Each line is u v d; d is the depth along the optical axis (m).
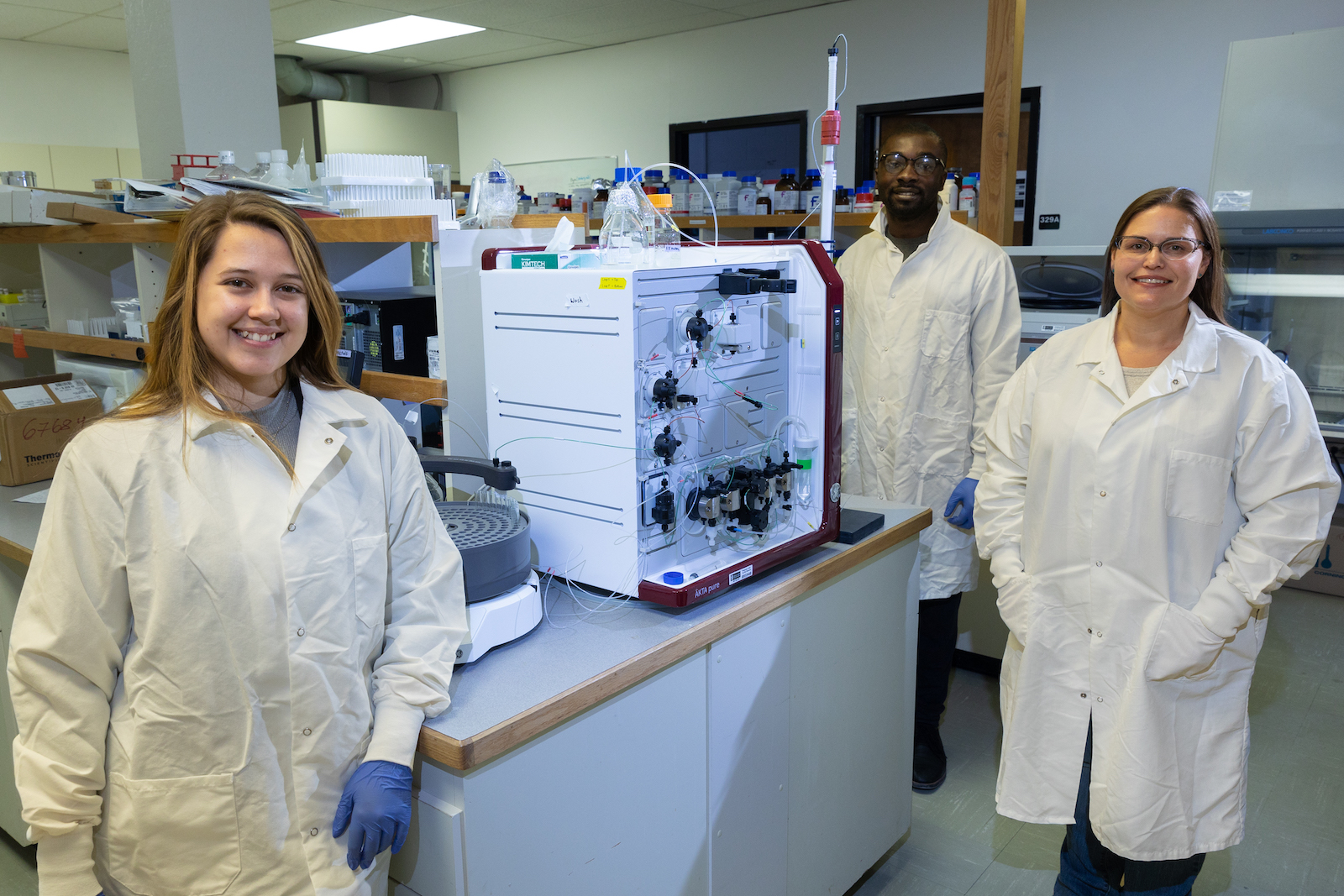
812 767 1.71
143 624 0.95
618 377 1.29
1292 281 3.27
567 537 1.44
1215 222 1.43
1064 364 1.59
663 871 1.38
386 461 1.11
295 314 0.98
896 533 1.82
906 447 2.32
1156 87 4.94
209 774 0.98
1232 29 4.65
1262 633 1.48
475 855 1.08
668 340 1.33
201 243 0.94
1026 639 1.58
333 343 1.07
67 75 6.98
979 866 2.04
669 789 1.36
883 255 2.36
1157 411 1.44
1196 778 1.48
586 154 7.63
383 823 0.98
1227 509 1.44
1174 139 4.93
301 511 0.99
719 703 1.44
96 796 0.97
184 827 0.98
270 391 1.05
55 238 2.46
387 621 1.14
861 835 1.90
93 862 0.99
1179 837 1.47
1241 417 1.40
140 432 0.94
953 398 2.29
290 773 1.00
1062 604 1.56
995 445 1.72
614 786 1.26
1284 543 1.36
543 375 1.40
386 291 2.08
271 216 0.96
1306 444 1.37
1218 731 1.47
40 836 0.96
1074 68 5.21
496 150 8.30
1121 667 1.48
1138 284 1.42
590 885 1.25
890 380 2.33
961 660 3.03
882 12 5.82
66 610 0.92
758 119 6.54
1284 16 4.49
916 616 2.00
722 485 1.48
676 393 1.34
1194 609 1.43
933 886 1.97
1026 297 3.26
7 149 6.56
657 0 5.79
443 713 1.10
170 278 0.96
